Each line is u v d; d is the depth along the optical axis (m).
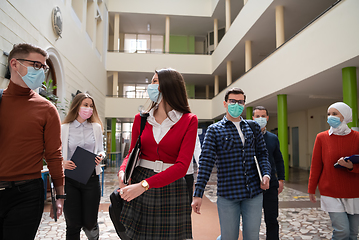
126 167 1.50
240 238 3.26
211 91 21.92
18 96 1.60
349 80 5.65
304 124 14.18
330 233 3.63
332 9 5.66
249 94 10.80
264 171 2.21
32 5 5.61
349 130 2.42
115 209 1.56
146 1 16.75
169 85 1.53
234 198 2.10
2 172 1.48
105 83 16.17
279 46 8.20
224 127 2.29
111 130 17.20
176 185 1.52
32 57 1.57
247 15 11.02
